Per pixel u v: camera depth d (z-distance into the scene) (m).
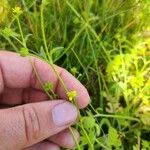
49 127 0.09
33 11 0.13
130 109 0.12
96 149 0.11
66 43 0.12
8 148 0.09
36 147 0.11
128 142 0.11
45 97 0.11
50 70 0.10
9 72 0.10
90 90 0.12
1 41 0.12
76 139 0.10
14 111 0.09
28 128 0.09
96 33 0.13
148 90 0.11
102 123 0.11
